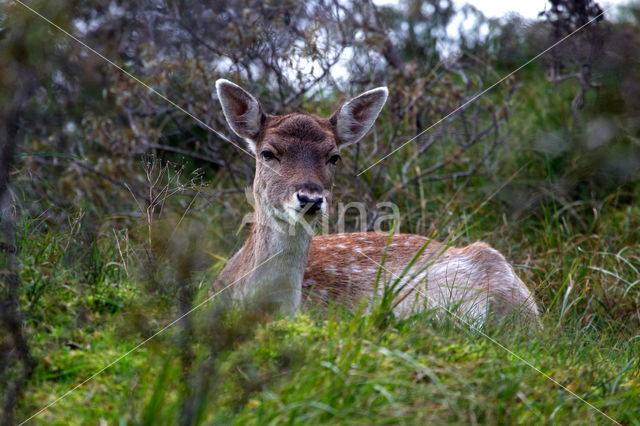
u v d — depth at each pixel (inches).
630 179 569.6
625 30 609.0
